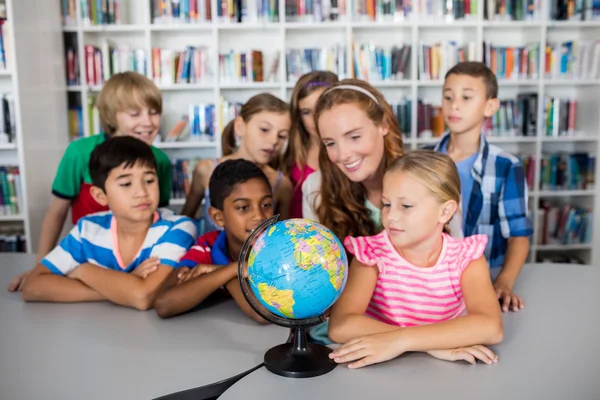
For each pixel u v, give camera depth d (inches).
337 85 55.5
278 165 92.7
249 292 39.8
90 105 142.1
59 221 89.4
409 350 40.5
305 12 141.3
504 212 74.2
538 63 144.6
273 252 36.2
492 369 38.8
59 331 47.9
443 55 143.5
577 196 156.0
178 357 41.6
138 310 54.0
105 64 140.6
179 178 147.1
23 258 74.6
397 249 46.9
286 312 37.4
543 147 158.1
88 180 88.2
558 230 150.3
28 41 124.7
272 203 57.6
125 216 59.3
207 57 143.9
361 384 36.7
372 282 46.6
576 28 151.4
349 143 53.3
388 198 43.6
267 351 41.7
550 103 147.6
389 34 151.9
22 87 122.2
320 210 62.0
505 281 58.4
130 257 61.2
